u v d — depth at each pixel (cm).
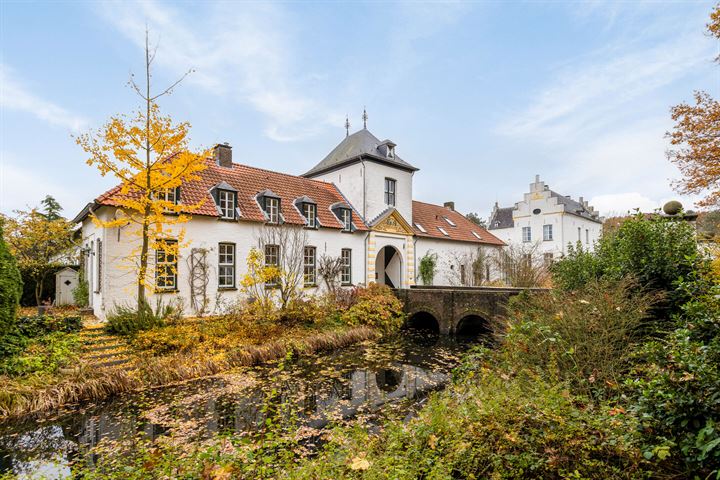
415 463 354
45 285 1700
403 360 1067
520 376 475
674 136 973
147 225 1026
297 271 1556
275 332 1150
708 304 395
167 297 1219
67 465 479
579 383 460
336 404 710
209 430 577
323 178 2188
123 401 701
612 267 690
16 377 704
